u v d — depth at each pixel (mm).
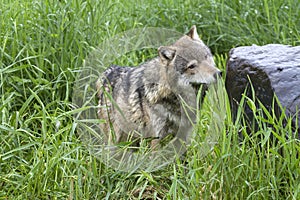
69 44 10953
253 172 8008
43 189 8367
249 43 12727
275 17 12828
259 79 8992
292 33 12688
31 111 10242
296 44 12477
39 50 10516
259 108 9000
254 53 9531
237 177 7824
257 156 8398
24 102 10281
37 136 9703
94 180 8461
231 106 9555
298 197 7602
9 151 8719
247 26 12984
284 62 9078
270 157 8234
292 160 7871
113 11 12766
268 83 8820
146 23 12898
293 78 8742
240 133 9109
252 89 8508
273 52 9461
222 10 13008
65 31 10977
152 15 13000
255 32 12867
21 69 10266
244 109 9164
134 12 13195
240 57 9461
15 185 8602
